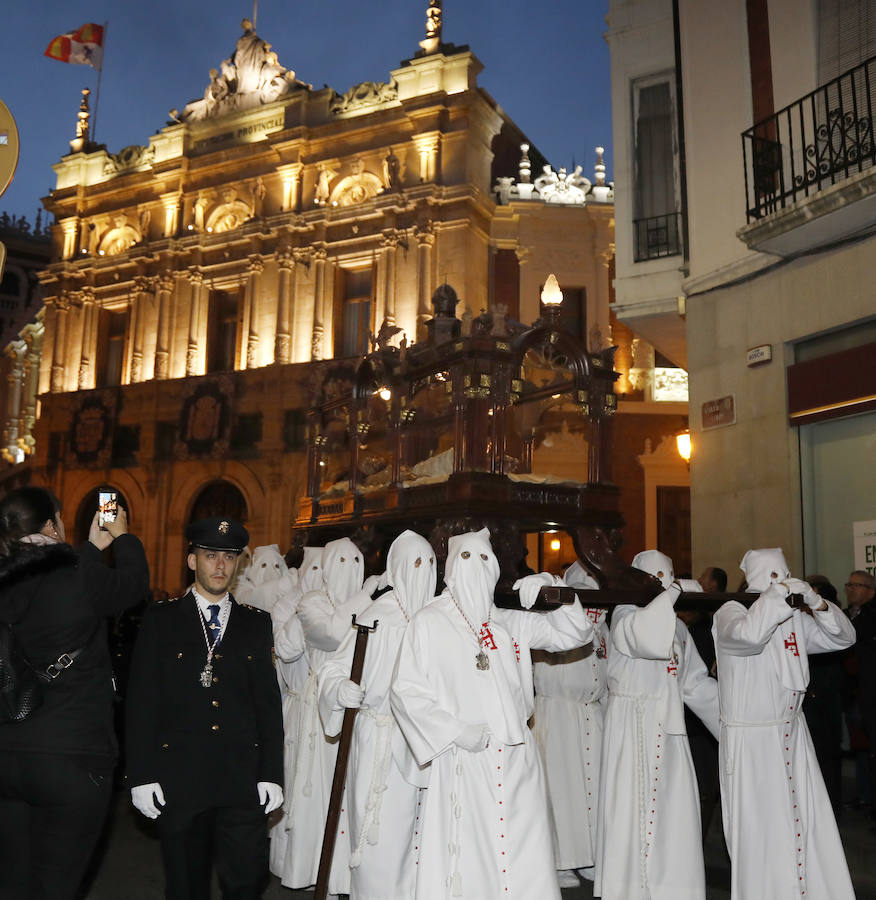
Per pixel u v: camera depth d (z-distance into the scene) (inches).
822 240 390.3
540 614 189.2
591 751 245.0
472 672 177.8
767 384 420.5
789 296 413.1
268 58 951.0
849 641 210.1
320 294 869.8
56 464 972.6
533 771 178.1
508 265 832.9
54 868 145.0
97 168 1032.2
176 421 909.2
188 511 896.9
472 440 253.0
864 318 378.0
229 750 164.2
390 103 871.1
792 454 406.9
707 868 249.8
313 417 360.8
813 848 200.4
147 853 263.6
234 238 912.3
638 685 215.6
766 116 436.1
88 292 1002.7
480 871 169.0
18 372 1223.5
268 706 170.9
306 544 343.3
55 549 150.3
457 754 174.7
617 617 217.0
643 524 737.0
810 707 285.1
